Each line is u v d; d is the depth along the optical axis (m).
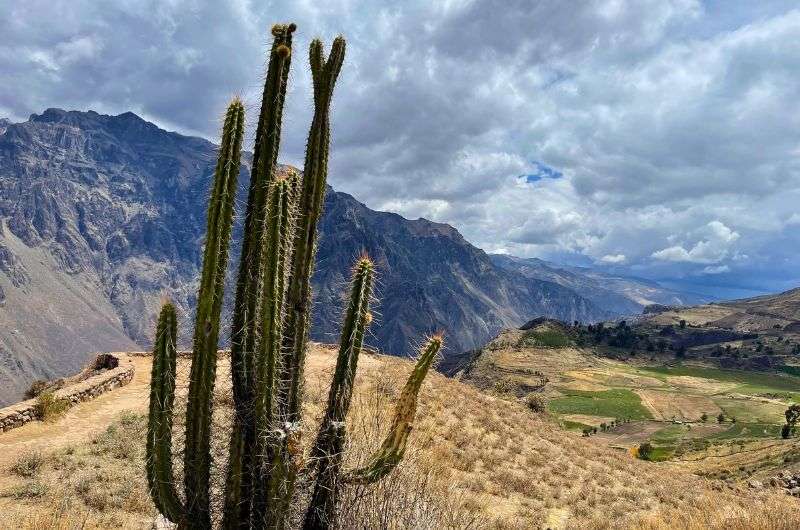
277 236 4.39
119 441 12.81
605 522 12.95
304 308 4.92
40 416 14.78
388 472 5.13
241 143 4.40
